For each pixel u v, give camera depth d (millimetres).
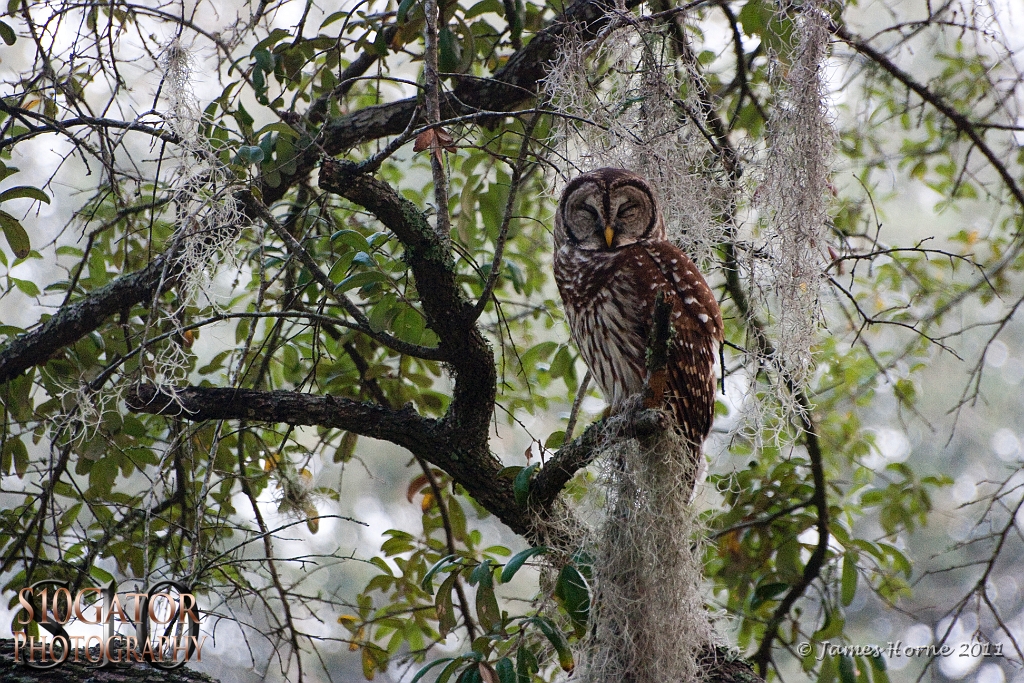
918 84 10875
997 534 10531
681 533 7281
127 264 10180
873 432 13688
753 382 8828
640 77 9328
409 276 9203
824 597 11820
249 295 12039
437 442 8203
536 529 7801
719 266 10438
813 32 8562
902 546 12531
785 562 11609
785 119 8641
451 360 8125
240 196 9023
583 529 7730
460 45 9805
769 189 8703
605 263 9250
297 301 10500
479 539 11359
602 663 7078
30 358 9625
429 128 7801
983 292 13000
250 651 8836
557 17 10133
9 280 10273
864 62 11844
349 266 8453
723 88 13320
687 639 7184
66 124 8812
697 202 9297
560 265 9727
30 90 9008
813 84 8523
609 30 8664
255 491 10633
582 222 9508
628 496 7211
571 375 11438
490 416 8336
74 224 11875
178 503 10148
